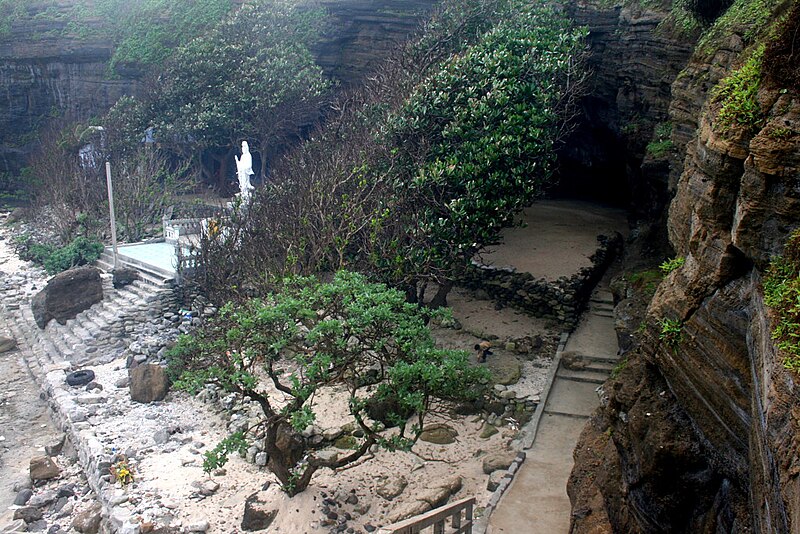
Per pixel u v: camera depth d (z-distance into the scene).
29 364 24.91
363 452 14.94
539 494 14.66
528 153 21.11
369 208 21.31
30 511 16.55
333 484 15.81
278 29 38.06
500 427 18.05
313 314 14.86
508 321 23.06
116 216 33.31
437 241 20.03
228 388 15.05
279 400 19.41
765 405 6.96
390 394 15.80
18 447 19.95
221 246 23.66
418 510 14.62
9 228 41.19
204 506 15.55
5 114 48.22
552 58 22.92
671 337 9.73
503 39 24.36
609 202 35.12
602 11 27.09
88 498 17.05
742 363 8.30
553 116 22.06
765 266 8.05
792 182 7.66
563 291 22.72
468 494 15.50
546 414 18.25
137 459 17.41
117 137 37.78
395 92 26.81
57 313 25.95
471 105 21.77
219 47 37.22
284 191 24.25
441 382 14.47
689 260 10.09
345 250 20.48
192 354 19.84
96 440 18.20
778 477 6.38
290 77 35.97
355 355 15.12
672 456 9.39
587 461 13.29
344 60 38.75
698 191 9.99
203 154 39.97
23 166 47.78
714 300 9.05
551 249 26.50
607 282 25.20
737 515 8.27
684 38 21.53
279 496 15.30
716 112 9.62
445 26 29.03
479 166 20.42
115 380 21.98
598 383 19.55
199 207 33.53
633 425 10.21
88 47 46.31
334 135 28.45
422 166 21.52
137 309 24.66
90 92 47.03
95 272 26.41
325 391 19.61
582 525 12.12
